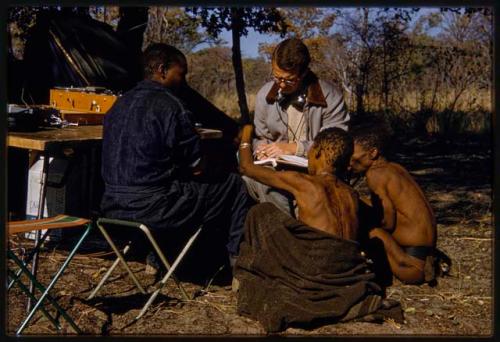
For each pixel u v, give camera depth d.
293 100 4.98
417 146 11.62
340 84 12.89
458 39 12.55
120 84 7.05
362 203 4.96
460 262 5.46
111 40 7.31
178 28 13.73
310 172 4.44
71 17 7.31
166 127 4.16
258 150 4.89
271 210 4.27
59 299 4.41
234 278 4.61
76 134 4.67
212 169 4.40
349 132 4.84
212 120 7.30
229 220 4.48
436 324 4.20
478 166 10.16
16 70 7.13
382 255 4.87
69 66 6.92
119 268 5.05
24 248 5.25
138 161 4.14
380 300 4.16
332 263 4.09
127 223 4.13
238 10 10.41
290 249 4.14
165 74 4.32
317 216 4.16
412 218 4.84
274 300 4.07
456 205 7.80
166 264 4.22
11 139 4.41
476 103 12.48
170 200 4.15
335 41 12.83
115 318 4.14
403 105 12.54
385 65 12.44
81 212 5.49
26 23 9.20
